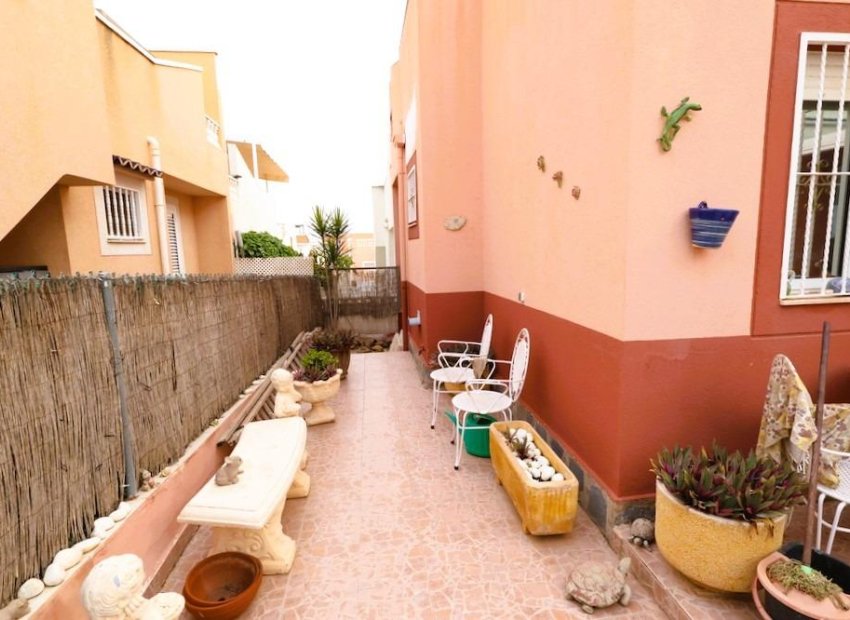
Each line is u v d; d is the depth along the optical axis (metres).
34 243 4.09
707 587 1.63
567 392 2.52
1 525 1.27
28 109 3.13
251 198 11.95
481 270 4.72
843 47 1.88
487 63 4.13
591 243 2.15
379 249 14.98
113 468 1.79
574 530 2.20
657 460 1.92
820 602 1.30
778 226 1.91
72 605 1.42
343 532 2.26
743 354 1.97
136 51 5.26
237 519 1.77
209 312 2.86
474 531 2.24
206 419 2.73
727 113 1.81
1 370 1.29
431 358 4.75
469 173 4.57
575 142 2.29
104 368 1.76
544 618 1.69
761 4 1.77
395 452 3.19
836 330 2.01
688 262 1.88
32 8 3.16
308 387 3.66
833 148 1.99
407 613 1.73
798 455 1.66
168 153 5.93
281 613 1.75
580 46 2.18
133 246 5.26
